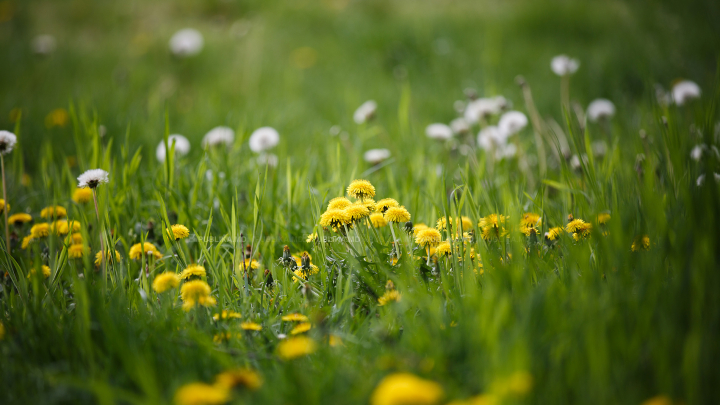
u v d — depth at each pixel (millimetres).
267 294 2664
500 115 3186
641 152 2830
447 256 2660
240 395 1686
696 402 1550
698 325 1728
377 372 1811
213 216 2816
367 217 2660
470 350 1901
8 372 2016
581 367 1703
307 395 1698
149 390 1700
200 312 2422
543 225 2693
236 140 3002
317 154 3049
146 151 3092
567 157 2920
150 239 2775
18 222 2775
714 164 2543
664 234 2252
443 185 2656
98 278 2643
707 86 3291
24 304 2482
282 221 2803
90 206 2793
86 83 3650
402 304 2236
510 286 2303
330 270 2668
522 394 1560
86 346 1969
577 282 2230
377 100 3564
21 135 3209
